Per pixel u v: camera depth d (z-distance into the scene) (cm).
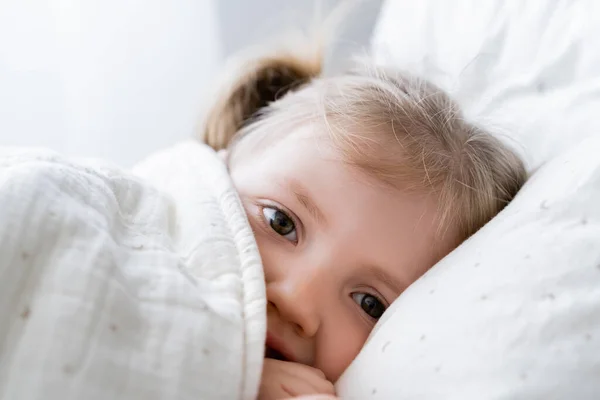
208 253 54
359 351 59
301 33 123
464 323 46
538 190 55
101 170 56
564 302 44
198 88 148
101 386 39
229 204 60
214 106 100
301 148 66
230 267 53
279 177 64
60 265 42
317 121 70
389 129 68
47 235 43
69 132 142
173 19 146
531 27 94
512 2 100
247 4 154
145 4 142
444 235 64
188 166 69
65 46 137
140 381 41
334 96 74
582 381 41
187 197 62
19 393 37
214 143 97
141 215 55
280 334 57
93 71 141
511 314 45
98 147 145
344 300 60
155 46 146
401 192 63
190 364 43
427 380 45
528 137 81
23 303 41
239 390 45
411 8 116
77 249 43
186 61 148
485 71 96
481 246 53
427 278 55
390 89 76
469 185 68
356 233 60
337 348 58
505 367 43
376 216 61
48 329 39
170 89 148
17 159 50
